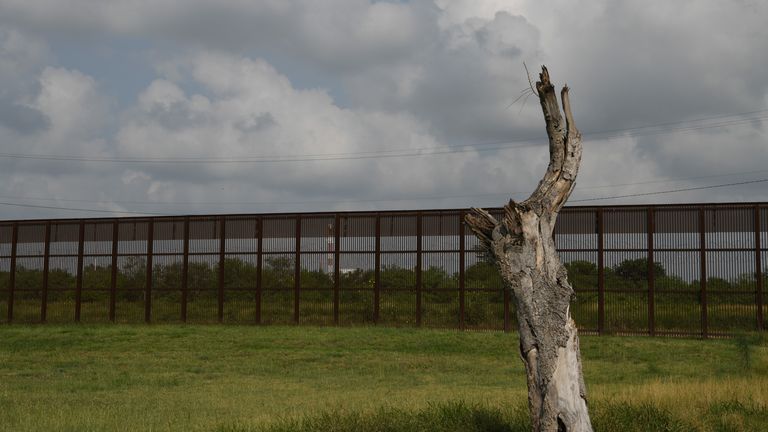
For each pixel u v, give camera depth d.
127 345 29.61
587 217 31.83
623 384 18.53
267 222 35.69
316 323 34.56
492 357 26.36
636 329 30.94
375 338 30.25
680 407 12.56
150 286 36.94
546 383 8.97
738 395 14.10
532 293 9.14
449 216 33.53
